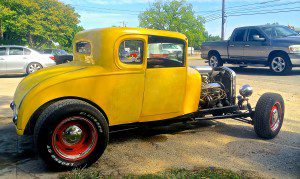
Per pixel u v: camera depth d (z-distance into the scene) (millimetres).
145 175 3494
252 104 7387
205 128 5527
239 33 13539
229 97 5562
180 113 4684
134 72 4102
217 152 4359
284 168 3836
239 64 13828
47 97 3662
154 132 5258
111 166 3859
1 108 7023
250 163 3977
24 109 3592
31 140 4781
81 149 3738
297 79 11156
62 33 43250
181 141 4824
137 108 4242
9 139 4840
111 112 4059
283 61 12141
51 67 4609
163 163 3965
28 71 13555
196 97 4848
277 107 4984
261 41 12578
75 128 3645
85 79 3816
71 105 3537
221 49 14297
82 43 4480
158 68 4289
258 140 4898
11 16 36031
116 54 3955
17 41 41875
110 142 4750
